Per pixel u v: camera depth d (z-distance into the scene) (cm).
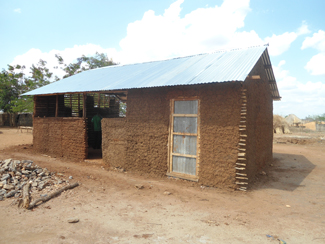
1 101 3419
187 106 782
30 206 525
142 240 401
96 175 835
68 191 645
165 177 822
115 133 945
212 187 711
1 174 667
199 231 437
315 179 838
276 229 449
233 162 678
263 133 980
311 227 460
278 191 694
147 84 827
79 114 1347
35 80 3544
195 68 883
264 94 990
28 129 2314
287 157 1312
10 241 386
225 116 694
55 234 414
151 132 848
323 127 3769
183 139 792
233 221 481
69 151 1125
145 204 571
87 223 462
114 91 959
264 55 930
